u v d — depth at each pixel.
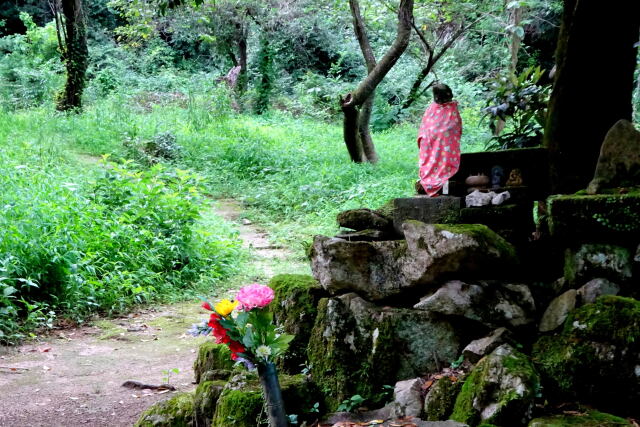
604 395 3.47
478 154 4.62
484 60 25.00
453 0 16.89
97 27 32.44
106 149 16.70
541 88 6.76
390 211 4.91
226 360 4.95
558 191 4.70
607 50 4.70
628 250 3.80
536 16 20.70
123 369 6.60
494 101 7.02
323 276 4.39
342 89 26.70
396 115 24.59
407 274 4.12
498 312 3.92
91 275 8.80
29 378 6.28
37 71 23.23
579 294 3.81
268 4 25.98
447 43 18.11
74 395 5.83
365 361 4.14
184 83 26.48
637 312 3.47
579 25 4.71
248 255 11.49
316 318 4.40
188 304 9.16
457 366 3.88
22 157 13.36
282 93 29.22
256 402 3.93
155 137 17.44
